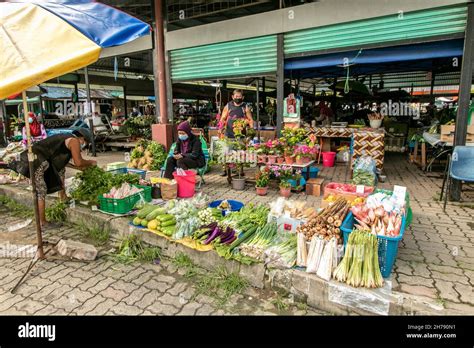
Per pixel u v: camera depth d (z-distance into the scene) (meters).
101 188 4.45
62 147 4.50
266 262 2.94
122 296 2.89
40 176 4.35
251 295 2.88
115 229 4.06
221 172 7.50
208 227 3.47
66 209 4.65
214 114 14.97
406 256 3.24
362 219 3.04
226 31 6.89
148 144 7.63
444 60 8.16
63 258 3.60
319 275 2.70
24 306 2.77
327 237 2.85
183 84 14.72
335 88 10.90
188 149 5.72
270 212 3.60
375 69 9.40
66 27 2.94
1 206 5.53
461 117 4.77
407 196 3.75
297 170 5.87
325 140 8.62
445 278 2.80
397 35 5.23
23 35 2.81
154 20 7.85
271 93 12.65
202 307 2.72
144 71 14.30
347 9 5.52
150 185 5.03
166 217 3.66
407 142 10.33
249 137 6.23
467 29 4.65
